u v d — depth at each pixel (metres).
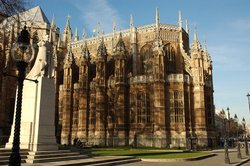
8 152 22.59
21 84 13.74
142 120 61.47
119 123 62.66
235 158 36.78
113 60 74.00
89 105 70.25
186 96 61.62
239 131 164.12
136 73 71.75
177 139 58.25
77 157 26.09
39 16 91.00
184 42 74.25
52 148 25.72
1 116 62.94
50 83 26.98
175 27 73.06
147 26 74.50
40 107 25.58
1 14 31.41
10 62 61.06
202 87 62.59
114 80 66.69
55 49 79.81
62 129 72.06
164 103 59.69
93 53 83.00
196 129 60.91
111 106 66.06
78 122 70.19
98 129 65.44
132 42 74.19
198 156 35.06
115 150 45.84
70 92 73.38
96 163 23.81
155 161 29.84
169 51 71.25
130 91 64.56
